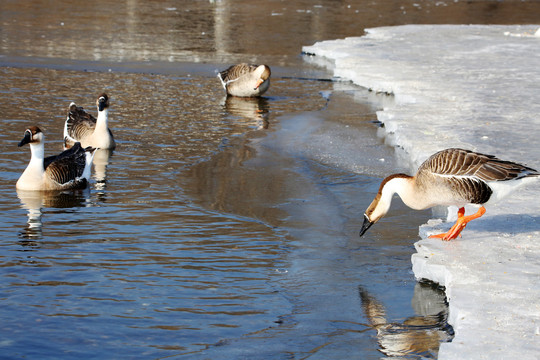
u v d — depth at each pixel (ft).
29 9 124.77
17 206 39.17
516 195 38.06
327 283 30.30
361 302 28.60
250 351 24.45
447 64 81.71
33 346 24.26
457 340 23.18
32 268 30.73
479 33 109.70
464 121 54.39
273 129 57.72
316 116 62.59
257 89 68.28
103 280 29.73
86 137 51.06
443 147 46.73
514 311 25.07
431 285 30.09
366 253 33.73
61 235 34.78
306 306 28.12
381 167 47.55
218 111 63.41
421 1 165.89
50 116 58.54
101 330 25.54
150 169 46.42
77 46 91.40
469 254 30.37
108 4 138.62
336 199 41.32
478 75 74.49
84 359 23.59
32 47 88.74
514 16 140.67
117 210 38.75
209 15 129.18
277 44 101.71
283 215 38.58
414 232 36.50
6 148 49.88
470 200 30.30
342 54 89.92
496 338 23.26
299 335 25.71
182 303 27.94
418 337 25.55
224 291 29.19
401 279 30.89
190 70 80.59
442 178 30.32
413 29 113.91
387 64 81.97
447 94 64.80
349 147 52.42
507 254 30.30
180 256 32.63
